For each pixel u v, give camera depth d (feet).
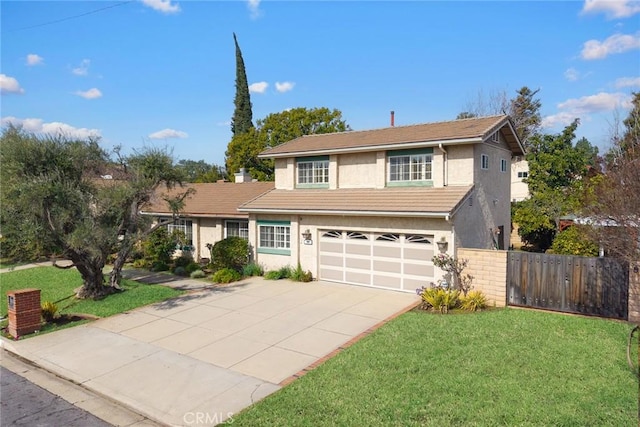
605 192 33.91
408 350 30.86
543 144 89.76
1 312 46.42
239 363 30.86
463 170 52.85
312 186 64.69
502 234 64.34
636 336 32.45
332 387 25.67
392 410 22.54
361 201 54.39
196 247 78.43
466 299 41.65
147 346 34.88
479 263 43.96
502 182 64.18
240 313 43.11
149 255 70.79
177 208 56.34
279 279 59.16
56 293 53.88
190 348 34.12
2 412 25.38
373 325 38.22
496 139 61.31
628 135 46.37
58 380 29.68
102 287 51.60
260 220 63.52
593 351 29.37
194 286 56.65
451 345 31.40
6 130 46.21
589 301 38.50
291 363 30.55
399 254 50.98
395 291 51.29
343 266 55.88
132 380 28.81
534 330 34.12
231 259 63.67
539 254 40.88
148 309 45.60
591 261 38.37
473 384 24.98
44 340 37.14
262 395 25.96
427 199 50.24
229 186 86.84
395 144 55.01
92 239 45.44
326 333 36.58
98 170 51.57
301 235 59.41
